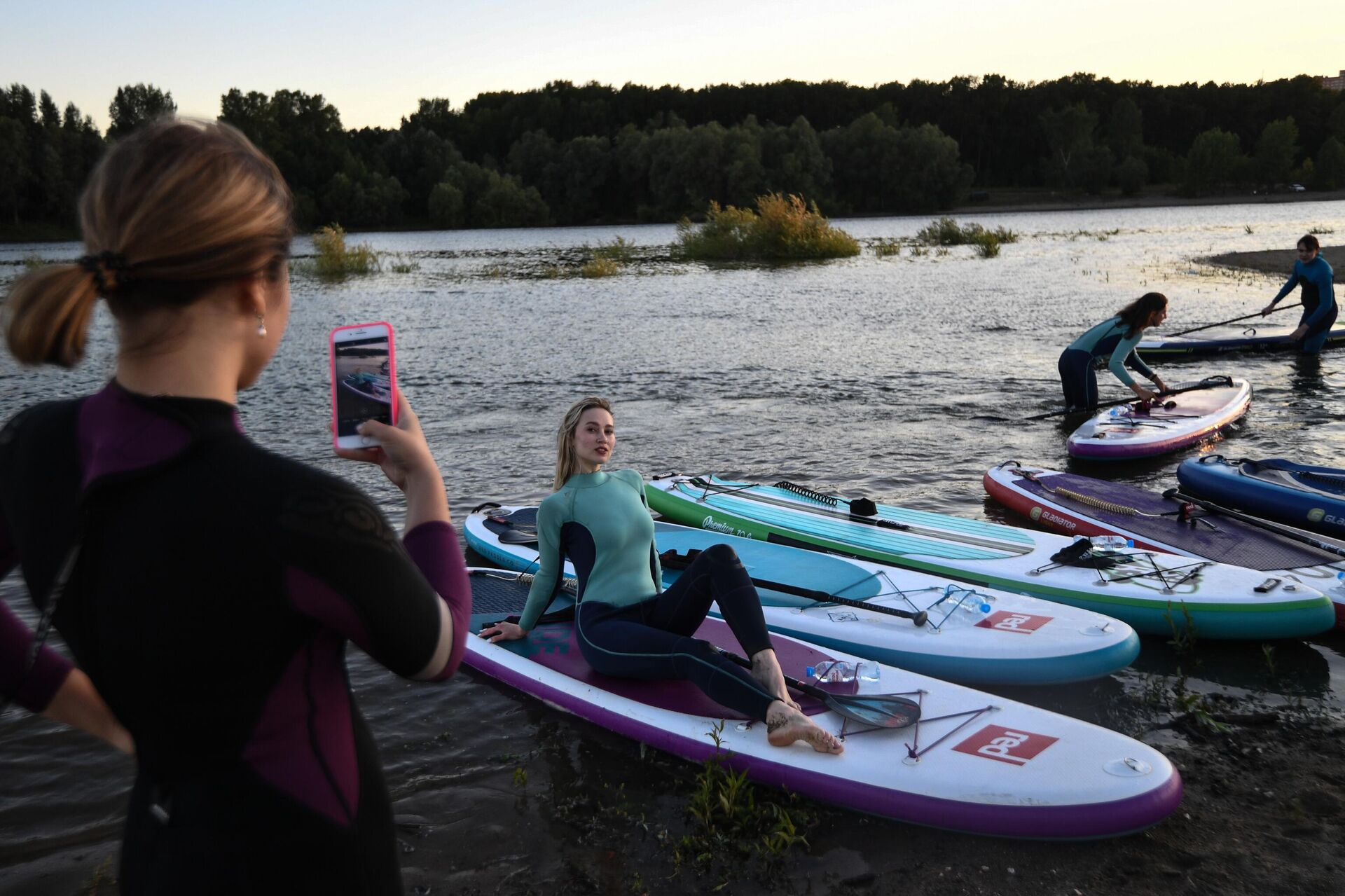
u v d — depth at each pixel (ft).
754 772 12.01
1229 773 12.39
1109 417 30.83
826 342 49.78
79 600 3.57
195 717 3.59
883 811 11.27
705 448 30.25
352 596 3.52
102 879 10.89
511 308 68.44
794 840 10.99
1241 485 22.45
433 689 15.17
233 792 3.68
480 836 11.53
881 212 257.75
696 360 45.44
